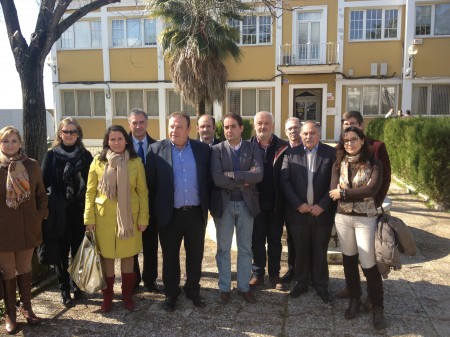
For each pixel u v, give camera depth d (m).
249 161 3.90
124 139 3.71
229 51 12.44
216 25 10.95
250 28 19.19
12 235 3.37
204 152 3.88
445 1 17.62
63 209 3.77
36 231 3.53
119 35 20.28
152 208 4.05
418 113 18.64
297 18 18.84
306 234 3.97
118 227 3.61
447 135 7.47
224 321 3.62
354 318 3.63
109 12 19.91
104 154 3.70
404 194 8.99
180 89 12.30
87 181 3.87
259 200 4.26
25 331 3.48
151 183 3.85
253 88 19.69
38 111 5.04
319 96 19.39
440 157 7.58
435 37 17.94
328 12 18.56
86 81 20.77
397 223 3.39
